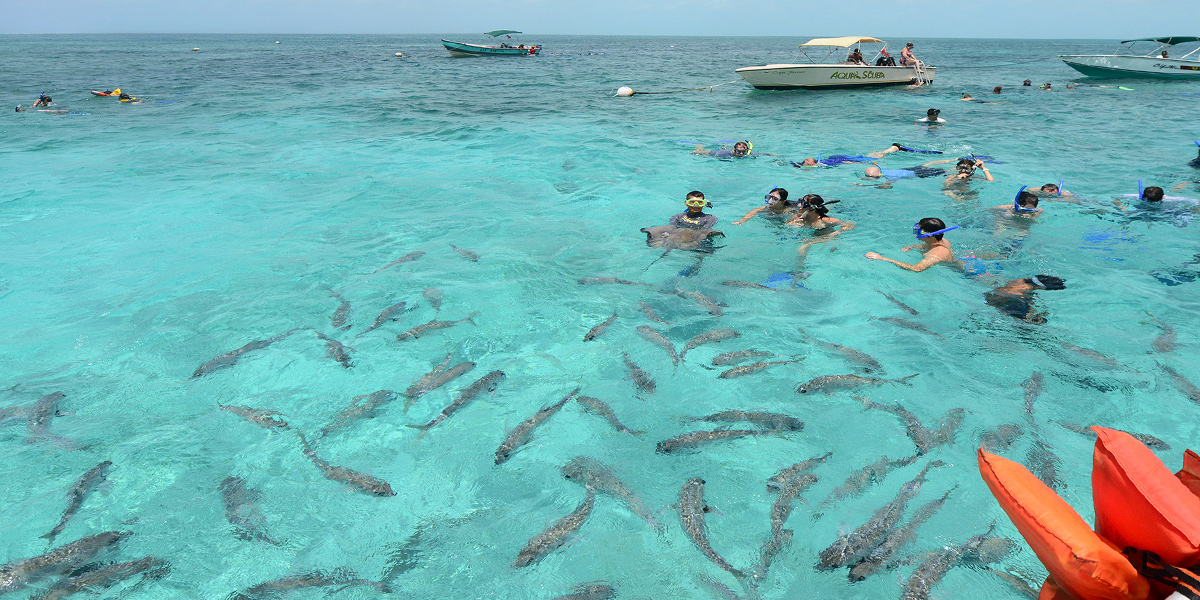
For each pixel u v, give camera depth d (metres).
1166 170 11.17
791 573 3.16
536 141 14.58
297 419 4.50
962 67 40.28
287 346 5.48
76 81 29.72
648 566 3.24
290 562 3.29
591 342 5.53
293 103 21.48
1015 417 4.33
